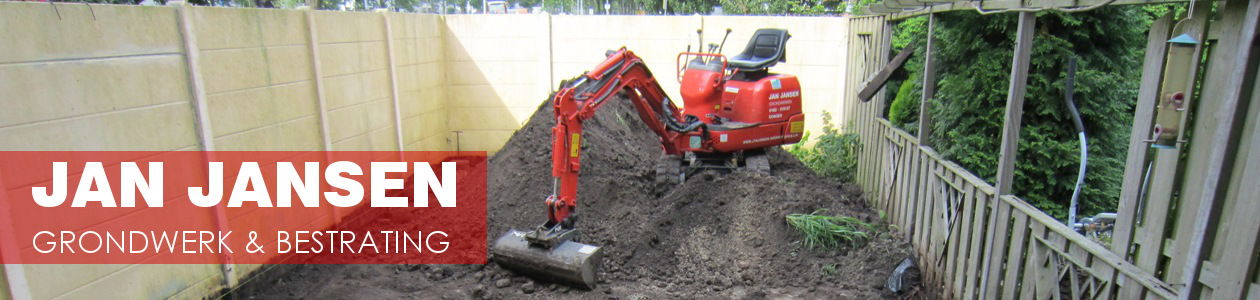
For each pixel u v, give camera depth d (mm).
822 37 9641
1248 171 2047
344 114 6559
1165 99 2342
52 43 3551
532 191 6500
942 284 4426
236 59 4902
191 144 4496
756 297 4832
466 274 5344
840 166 7957
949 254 4277
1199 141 2299
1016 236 3352
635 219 5891
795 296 4848
